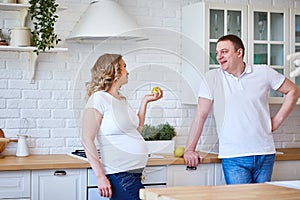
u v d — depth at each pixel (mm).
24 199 3805
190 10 4727
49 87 4465
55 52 4461
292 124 5234
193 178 4203
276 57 4848
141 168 2814
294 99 4238
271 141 4160
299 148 5191
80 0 4551
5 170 3744
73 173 3914
